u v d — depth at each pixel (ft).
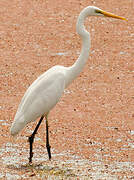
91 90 52.85
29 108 33.73
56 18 77.46
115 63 60.90
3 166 33.65
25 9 81.51
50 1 85.35
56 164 34.55
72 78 35.88
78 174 32.40
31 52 64.80
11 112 46.73
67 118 45.47
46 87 34.27
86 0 85.15
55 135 41.24
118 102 49.75
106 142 39.93
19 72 58.13
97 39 68.90
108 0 85.05
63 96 51.08
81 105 48.91
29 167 33.65
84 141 40.04
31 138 34.53
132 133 42.09
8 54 64.03
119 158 36.47
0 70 58.54
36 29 73.10
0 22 75.72
